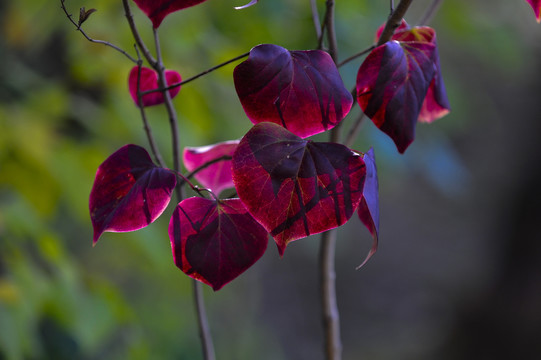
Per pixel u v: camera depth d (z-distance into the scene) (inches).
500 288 233.9
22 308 75.8
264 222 40.2
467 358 240.8
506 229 233.3
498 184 386.0
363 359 317.4
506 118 328.5
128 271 141.6
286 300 337.4
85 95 92.0
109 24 86.4
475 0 121.6
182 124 89.5
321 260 49.3
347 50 93.4
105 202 41.8
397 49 41.6
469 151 388.2
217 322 171.9
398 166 91.4
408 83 41.5
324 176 40.2
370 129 89.7
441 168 100.5
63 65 100.1
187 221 41.5
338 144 40.4
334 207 40.3
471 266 381.4
